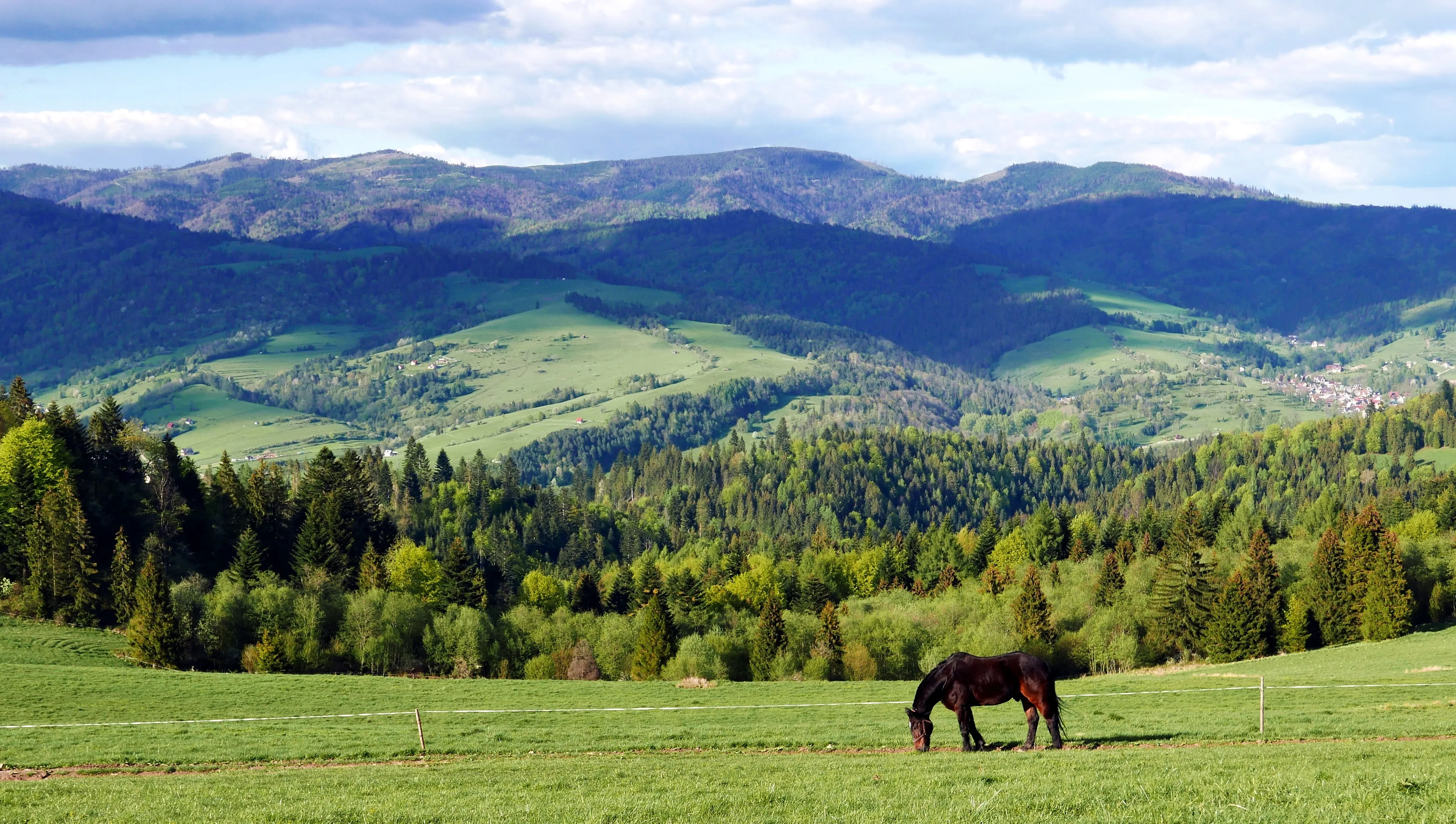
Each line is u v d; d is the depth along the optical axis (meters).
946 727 47.00
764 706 63.88
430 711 62.41
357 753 41.78
